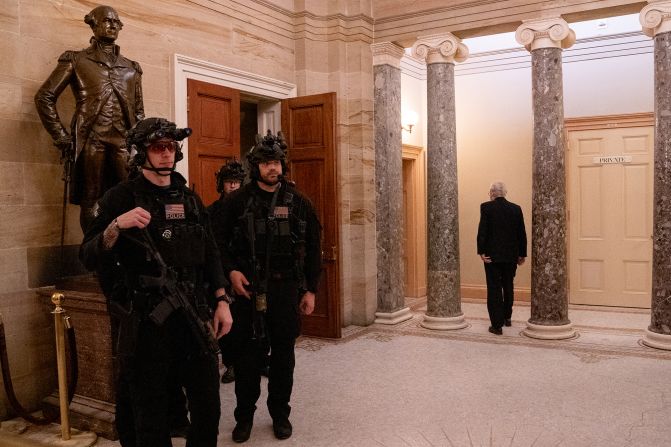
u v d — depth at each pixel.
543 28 5.67
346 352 5.32
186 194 2.57
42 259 3.85
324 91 6.41
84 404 3.52
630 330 6.11
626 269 7.38
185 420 3.37
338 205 5.73
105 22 3.63
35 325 3.79
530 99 7.75
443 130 6.24
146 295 2.40
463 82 8.16
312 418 3.71
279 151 3.28
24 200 3.76
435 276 6.27
